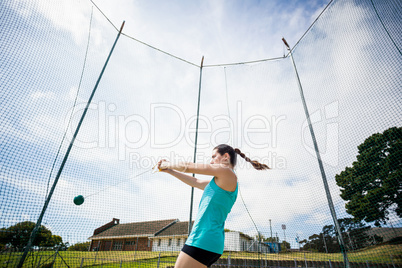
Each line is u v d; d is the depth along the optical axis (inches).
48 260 179.6
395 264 156.9
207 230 41.9
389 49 164.6
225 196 45.0
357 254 173.2
